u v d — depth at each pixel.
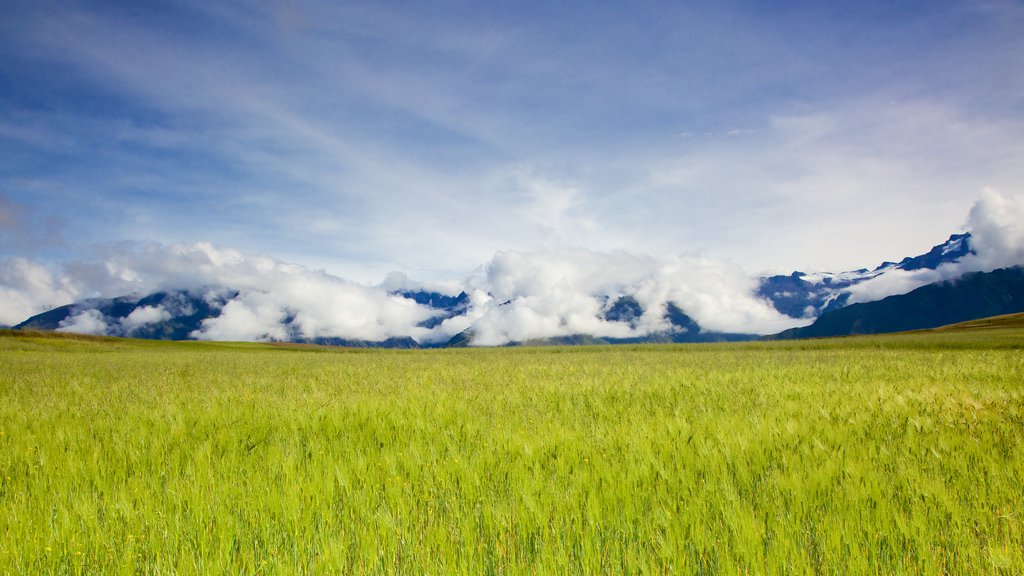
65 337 69.38
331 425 7.30
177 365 26.59
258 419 7.92
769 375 14.94
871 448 5.43
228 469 5.19
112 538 3.63
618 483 4.43
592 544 3.49
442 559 3.37
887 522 3.59
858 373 15.69
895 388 10.92
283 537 3.68
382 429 6.98
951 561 3.24
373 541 3.54
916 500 3.97
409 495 4.39
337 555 3.26
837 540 3.44
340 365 26.55
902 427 6.76
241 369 22.75
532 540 3.65
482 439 6.28
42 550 3.46
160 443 6.26
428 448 5.77
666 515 3.76
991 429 6.55
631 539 3.57
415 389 12.38
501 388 12.48
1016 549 3.30
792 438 5.97
